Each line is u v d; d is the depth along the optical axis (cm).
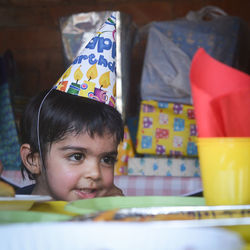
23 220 34
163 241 20
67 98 101
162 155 245
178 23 260
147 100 246
